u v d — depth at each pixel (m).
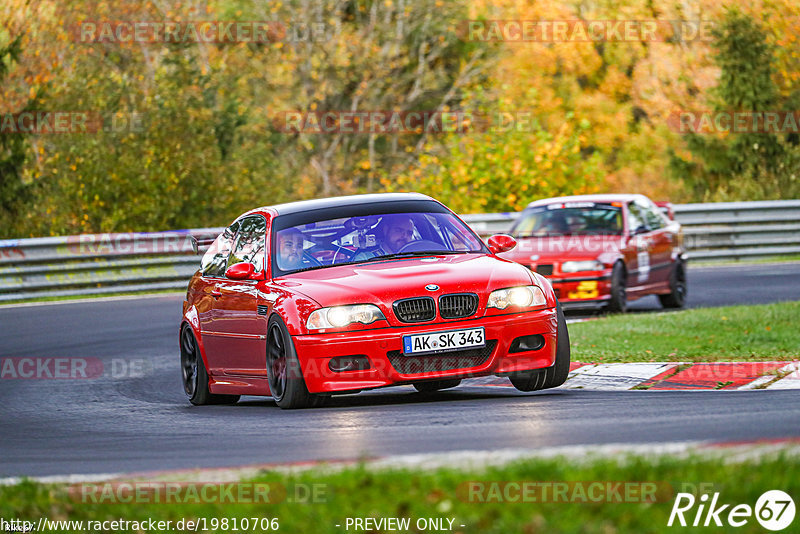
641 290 52.06
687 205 75.38
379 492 16.50
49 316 57.03
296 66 122.00
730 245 75.75
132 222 89.81
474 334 26.95
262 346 28.95
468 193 90.31
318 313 26.95
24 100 96.25
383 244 29.98
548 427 22.52
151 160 89.88
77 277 66.56
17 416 31.34
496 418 24.20
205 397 32.53
